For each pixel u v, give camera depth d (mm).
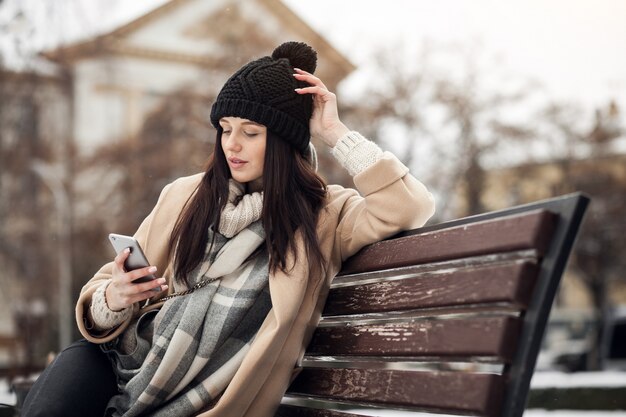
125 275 2045
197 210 2174
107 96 38125
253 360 1987
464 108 31922
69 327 30812
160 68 40250
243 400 2018
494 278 1537
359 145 2188
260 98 2184
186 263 2129
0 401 3088
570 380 6629
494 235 1593
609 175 36000
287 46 2369
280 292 2057
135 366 2162
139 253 2037
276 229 2115
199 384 2072
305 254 2094
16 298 30750
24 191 28672
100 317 2127
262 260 2166
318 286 2131
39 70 18984
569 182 35188
